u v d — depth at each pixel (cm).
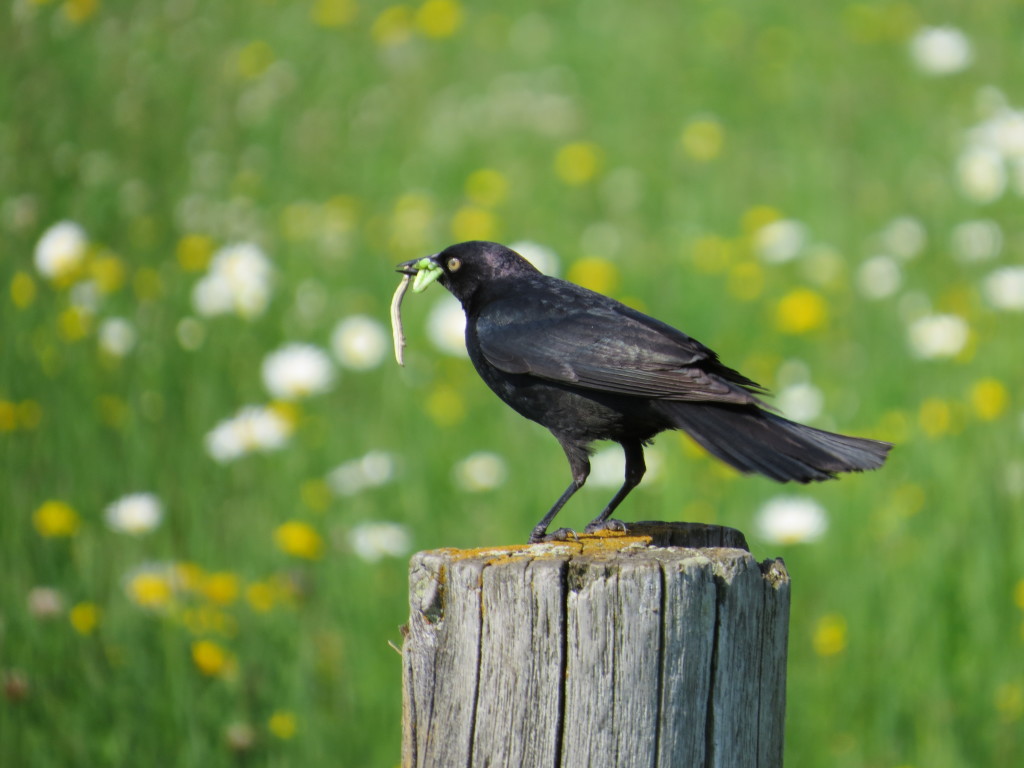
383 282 1463
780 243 1436
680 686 462
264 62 2072
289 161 1845
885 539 955
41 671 820
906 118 1898
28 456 1064
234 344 1297
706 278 1461
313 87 2075
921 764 791
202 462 1101
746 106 2002
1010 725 806
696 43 2233
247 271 1251
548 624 461
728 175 1767
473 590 473
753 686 479
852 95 1981
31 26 1914
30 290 1270
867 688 845
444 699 482
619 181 1753
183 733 794
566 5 2444
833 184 1698
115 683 818
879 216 1605
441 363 1291
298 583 890
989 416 1076
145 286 1365
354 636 864
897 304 1367
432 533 970
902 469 1046
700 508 985
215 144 1858
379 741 800
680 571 461
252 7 2309
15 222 1384
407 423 1175
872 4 2327
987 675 845
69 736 786
